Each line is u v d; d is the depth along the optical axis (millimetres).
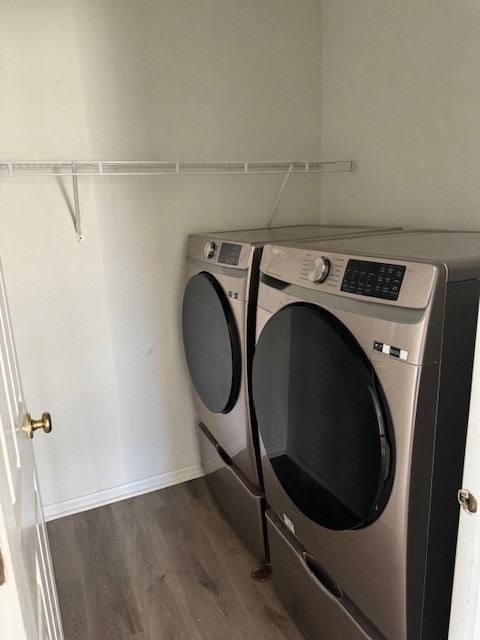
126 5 1868
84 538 2037
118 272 2082
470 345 957
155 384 2270
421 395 920
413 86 1760
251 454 1702
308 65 2246
